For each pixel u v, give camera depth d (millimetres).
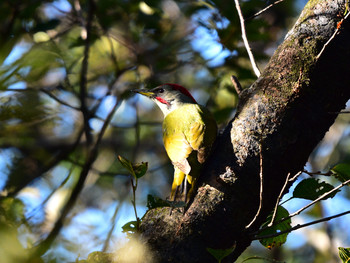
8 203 8789
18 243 6398
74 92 11555
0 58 8117
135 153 13141
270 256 14555
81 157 14211
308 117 6383
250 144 6355
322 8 6809
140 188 15727
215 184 6324
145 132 16516
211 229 6121
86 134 11375
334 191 6496
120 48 14211
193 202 6297
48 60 8625
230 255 6141
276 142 6316
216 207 6191
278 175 6309
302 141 6344
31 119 9078
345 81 6492
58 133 13992
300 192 6555
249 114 6508
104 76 13664
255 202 6254
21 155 13141
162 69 13078
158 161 16250
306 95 6418
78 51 13578
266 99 6484
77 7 12305
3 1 11219
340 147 15852
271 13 15102
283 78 6539
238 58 11828
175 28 13430
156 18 12992
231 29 11398
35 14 12266
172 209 6297
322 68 6477
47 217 9781
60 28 13023
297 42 6688
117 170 15625
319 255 14836
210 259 6008
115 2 12617
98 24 12883
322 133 6461
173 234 6113
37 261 6332
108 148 15977
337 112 6301
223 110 12000
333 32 6633
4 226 6441
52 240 7355
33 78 8430
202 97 14500
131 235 6359
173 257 5984
